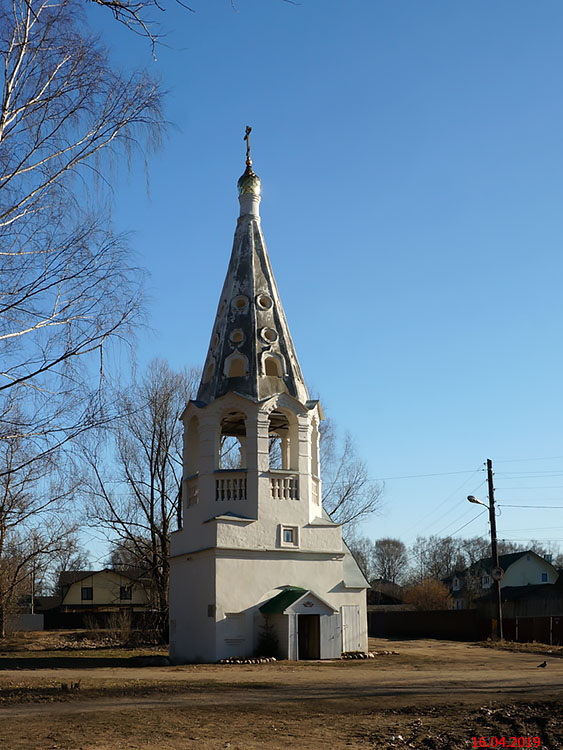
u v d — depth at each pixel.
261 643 33.38
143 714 16.69
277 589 34.34
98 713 16.86
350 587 35.75
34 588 87.38
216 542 33.66
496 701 18.25
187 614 35.31
